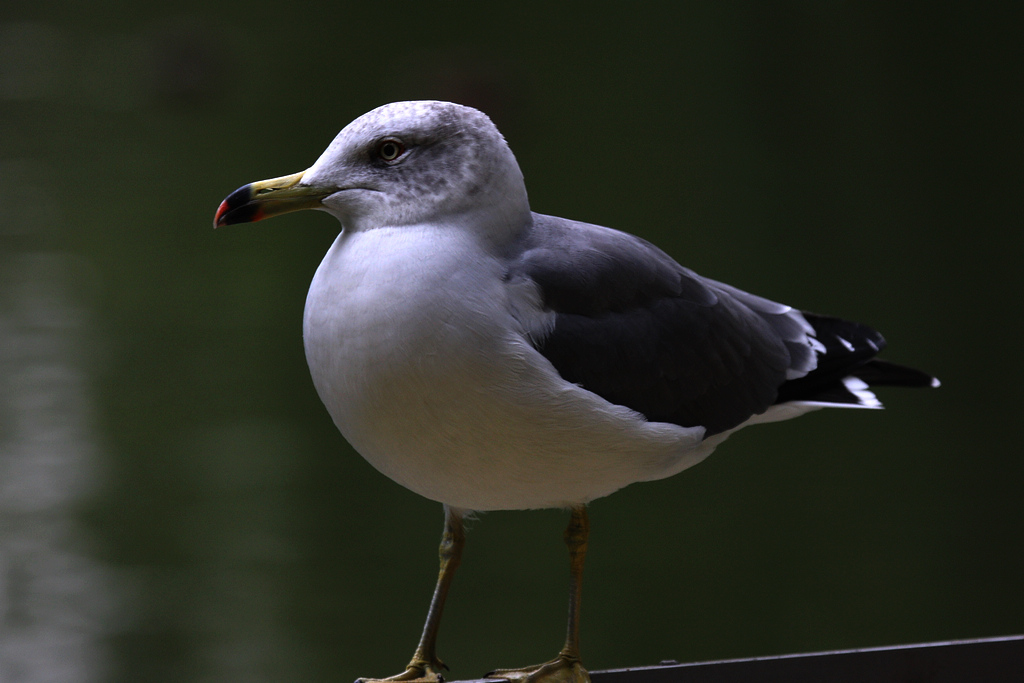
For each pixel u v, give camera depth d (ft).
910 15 88.58
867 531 39.01
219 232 70.54
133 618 31.19
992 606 34.35
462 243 14.37
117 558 34.37
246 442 44.04
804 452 45.98
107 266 63.62
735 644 32.07
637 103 93.40
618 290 15.85
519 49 105.29
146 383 48.93
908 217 68.39
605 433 14.74
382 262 14.05
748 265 62.23
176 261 65.46
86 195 76.74
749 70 95.66
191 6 123.44
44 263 63.67
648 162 81.10
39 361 50.49
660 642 32.27
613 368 15.64
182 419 45.75
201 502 38.81
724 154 81.71
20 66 108.68
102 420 44.98
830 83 88.33
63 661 29.40
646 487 43.09
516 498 15.33
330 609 32.37
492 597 34.01
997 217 67.51
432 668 16.52
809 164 77.87
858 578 36.14
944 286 59.11
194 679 28.63
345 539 36.45
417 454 14.44
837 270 61.57
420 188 14.52
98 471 40.47
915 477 43.19
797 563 36.99
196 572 34.12
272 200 14.76
